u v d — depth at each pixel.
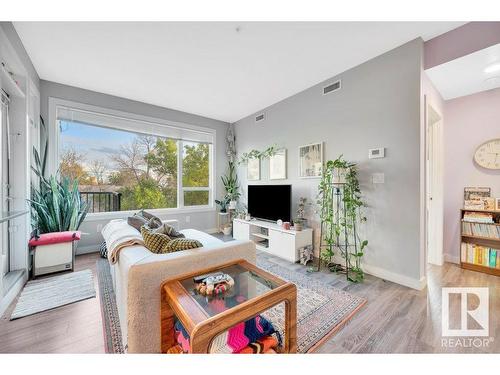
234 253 1.64
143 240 1.65
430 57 2.22
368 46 2.34
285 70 2.82
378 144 2.51
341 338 1.51
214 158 4.93
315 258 3.19
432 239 2.97
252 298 1.16
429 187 3.01
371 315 1.78
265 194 3.83
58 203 2.86
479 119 2.80
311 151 3.26
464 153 2.91
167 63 2.65
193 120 4.59
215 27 2.04
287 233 3.06
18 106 2.38
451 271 2.69
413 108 2.24
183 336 1.20
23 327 1.60
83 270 2.66
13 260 2.30
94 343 1.44
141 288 1.21
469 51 1.99
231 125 5.18
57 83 3.17
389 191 2.42
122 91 3.47
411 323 1.68
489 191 2.74
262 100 3.82
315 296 2.07
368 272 2.61
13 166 2.36
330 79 3.01
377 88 2.51
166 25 2.01
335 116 2.96
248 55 2.49
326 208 2.97
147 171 4.16
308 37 2.19
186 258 1.39
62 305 1.89
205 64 2.68
